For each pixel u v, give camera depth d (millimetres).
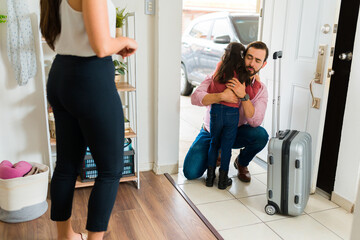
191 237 1974
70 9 1278
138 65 2598
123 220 2113
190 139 3691
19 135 2438
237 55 2355
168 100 2656
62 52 1387
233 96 2357
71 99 1386
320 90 2322
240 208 2314
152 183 2623
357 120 2186
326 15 2242
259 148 2578
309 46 2432
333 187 2455
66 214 1638
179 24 2523
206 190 2555
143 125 2736
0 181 1977
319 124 2357
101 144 1455
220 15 4922
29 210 2068
